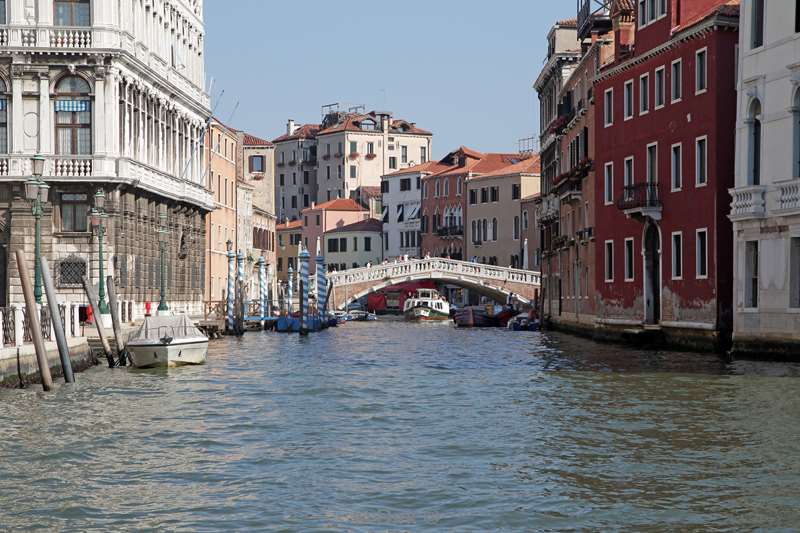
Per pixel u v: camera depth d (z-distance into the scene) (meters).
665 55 48.41
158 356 40.38
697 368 37.12
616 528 16.45
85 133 51.94
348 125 154.25
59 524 16.83
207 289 78.75
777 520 16.73
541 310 82.81
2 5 51.56
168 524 16.81
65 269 51.50
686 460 20.84
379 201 149.62
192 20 69.38
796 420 25.11
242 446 22.95
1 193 51.19
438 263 99.94
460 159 135.38
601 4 64.31
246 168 115.12
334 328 85.75
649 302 50.56
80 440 23.56
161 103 60.91
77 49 51.25
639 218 50.19
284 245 155.62
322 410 28.55
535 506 17.69
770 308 38.53
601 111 55.75
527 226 119.06
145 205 57.25
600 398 29.69
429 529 16.50
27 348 32.62
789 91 37.72
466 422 25.97
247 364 43.81
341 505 17.89
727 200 44.03
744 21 40.38
